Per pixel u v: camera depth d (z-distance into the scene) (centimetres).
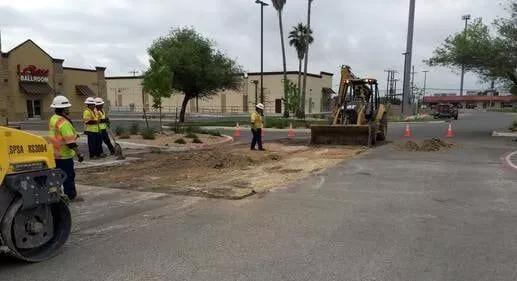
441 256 564
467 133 2836
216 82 3981
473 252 579
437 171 1250
